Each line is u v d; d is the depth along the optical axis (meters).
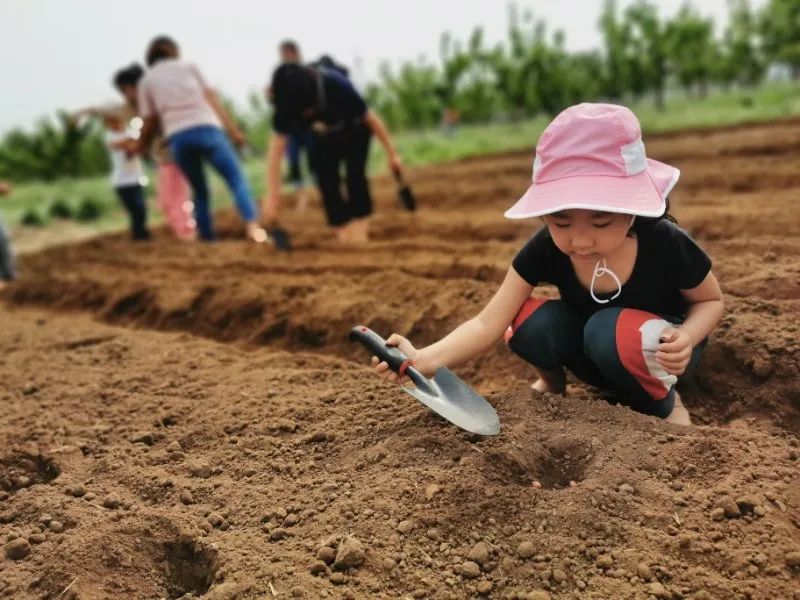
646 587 1.78
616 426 2.40
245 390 3.20
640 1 17.20
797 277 3.41
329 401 2.98
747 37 18.41
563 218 2.15
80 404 3.31
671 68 17.53
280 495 2.35
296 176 9.60
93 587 2.02
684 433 2.35
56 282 5.93
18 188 17.50
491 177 9.87
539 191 2.15
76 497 2.49
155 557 2.15
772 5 17.70
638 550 1.89
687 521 1.97
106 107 7.91
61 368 3.86
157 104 6.94
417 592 1.85
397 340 2.52
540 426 2.43
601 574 1.84
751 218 4.77
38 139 20.14
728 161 7.77
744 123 12.03
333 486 2.32
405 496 2.19
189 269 5.82
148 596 2.04
